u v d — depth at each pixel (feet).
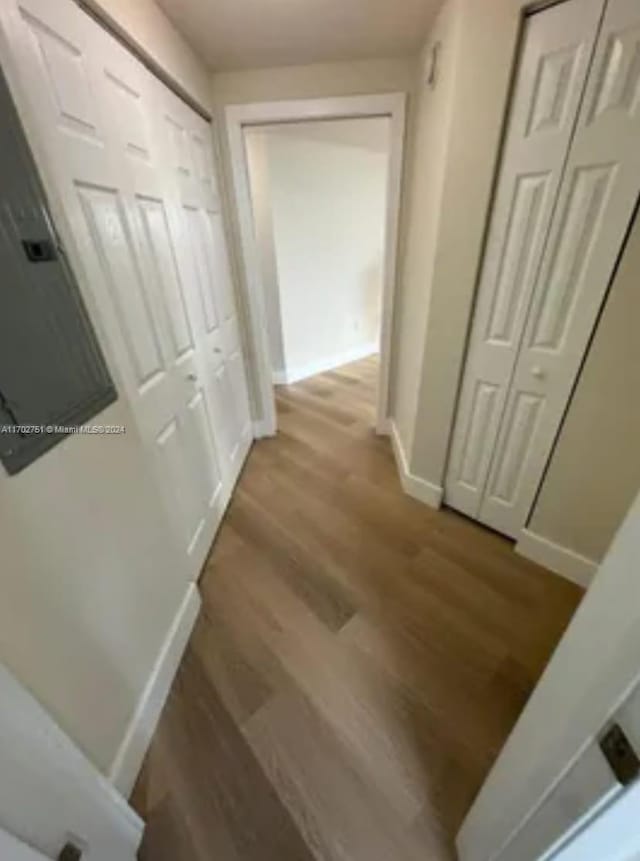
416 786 3.50
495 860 2.37
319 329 13.98
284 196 11.49
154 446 4.41
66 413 2.86
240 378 8.45
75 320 3.01
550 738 1.85
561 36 3.89
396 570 5.82
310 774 3.60
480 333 5.57
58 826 2.27
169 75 4.93
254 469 8.51
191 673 4.48
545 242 4.62
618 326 4.34
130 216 4.03
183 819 3.34
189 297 5.62
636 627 1.32
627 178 3.90
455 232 5.26
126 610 3.63
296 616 5.15
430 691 4.25
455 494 6.88
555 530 5.58
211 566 5.98
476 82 4.50
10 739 2.00
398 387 8.93
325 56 6.31
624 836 1.55
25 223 2.52
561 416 5.07
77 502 2.98
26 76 2.61
